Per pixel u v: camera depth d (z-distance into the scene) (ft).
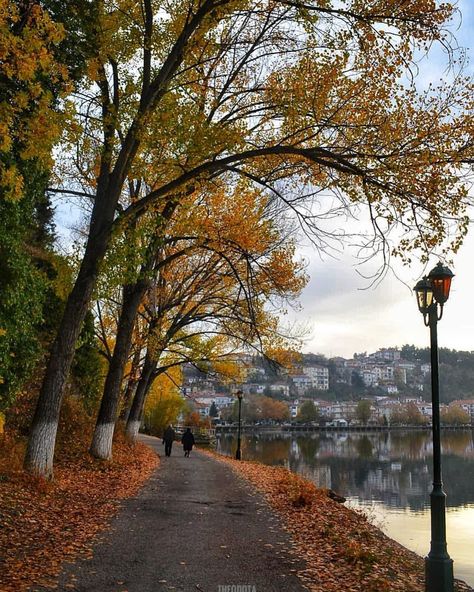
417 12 35.09
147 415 196.54
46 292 63.82
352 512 46.93
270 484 57.67
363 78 37.42
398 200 35.68
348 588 23.40
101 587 21.54
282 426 569.64
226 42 48.01
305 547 29.84
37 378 64.08
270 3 42.14
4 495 32.99
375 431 567.18
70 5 38.86
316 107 37.93
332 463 166.71
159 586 22.16
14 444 47.91
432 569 24.16
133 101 42.16
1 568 22.48
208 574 24.13
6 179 25.46
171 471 66.39
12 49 23.43
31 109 29.50
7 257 44.34
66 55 40.06
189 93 41.81
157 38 42.34
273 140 44.57
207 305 84.84
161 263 60.85
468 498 89.30
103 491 43.14
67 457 55.42
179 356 103.96
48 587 20.97
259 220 62.59
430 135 35.37
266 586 22.91
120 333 60.90
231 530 33.01
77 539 28.30
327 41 36.50
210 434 237.45
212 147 38.91
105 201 42.96
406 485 107.86
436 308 26.68
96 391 85.61
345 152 38.06
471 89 35.55
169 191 42.32
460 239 35.09
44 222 85.35
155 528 32.35
